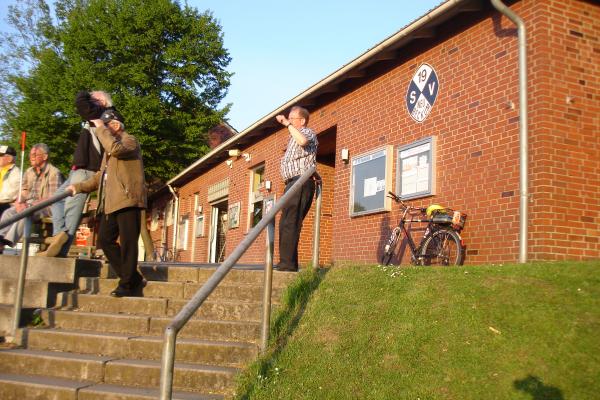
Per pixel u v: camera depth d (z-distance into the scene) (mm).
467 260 8891
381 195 11070
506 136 8422
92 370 5336
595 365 4180
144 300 6465
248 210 18938
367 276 6191
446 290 5484
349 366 4754
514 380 4215
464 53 9367
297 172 6957
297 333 5391
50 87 30906
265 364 4988
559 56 8109
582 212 7883
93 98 6629
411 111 10500
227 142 19703
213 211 23734
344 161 12586
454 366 4496
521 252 7730
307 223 15898
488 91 8820
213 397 4832
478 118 8961
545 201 7734
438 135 9781
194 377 5059
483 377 4320
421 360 4660
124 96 30625
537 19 8148
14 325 6133
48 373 5469
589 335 4453
